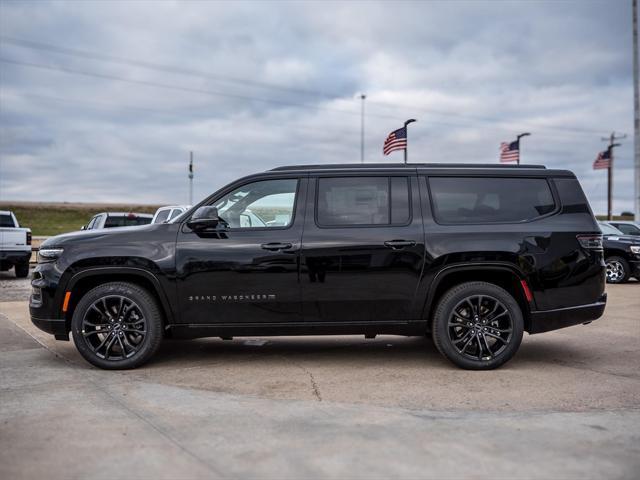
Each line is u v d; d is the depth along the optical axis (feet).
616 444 11.71
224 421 13.11
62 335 18.57
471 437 12.06
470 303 18.19
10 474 10.31
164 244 18.38
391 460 10.87
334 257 18.15
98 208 313.12
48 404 14.42
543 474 10.30
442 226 18.43
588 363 19.19
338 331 18.48
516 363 19.20
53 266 18.51
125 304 18.38
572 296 18.40
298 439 11.95
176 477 10.19
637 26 85.92
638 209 87.04
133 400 14.78
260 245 18.24
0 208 283.38
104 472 10.40
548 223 18.57
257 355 20.51
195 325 18.38
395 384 16.48
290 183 18.94
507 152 81.35
